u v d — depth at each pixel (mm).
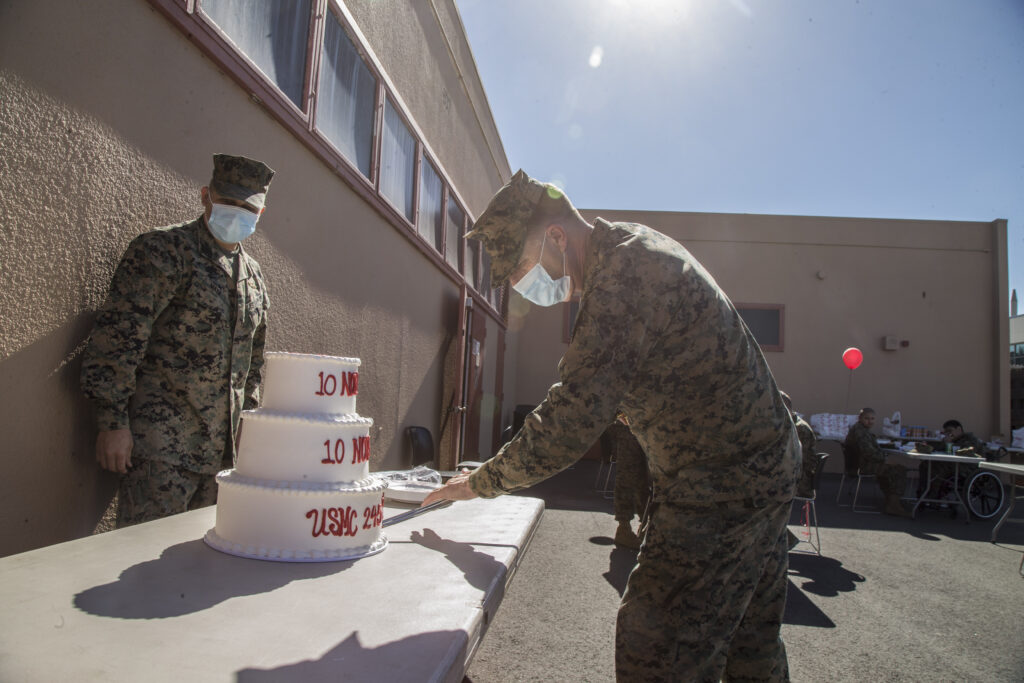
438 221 6961
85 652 897
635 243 1333
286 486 1443
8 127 1730
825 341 14070
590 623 3426
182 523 1726
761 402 1330
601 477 10766
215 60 2662
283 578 1288
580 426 1233
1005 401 13672
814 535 6629
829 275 14227
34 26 1802
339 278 4145
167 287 2148
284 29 3355
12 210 1762
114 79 2121
